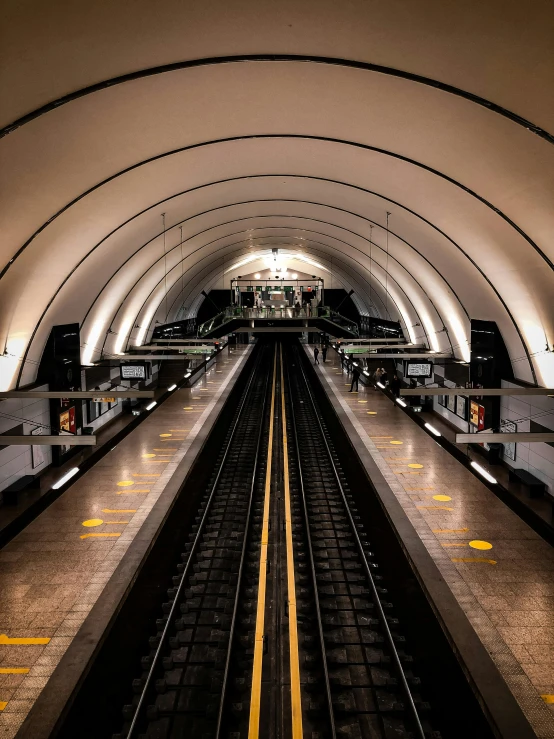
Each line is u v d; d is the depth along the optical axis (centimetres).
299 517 1434
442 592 928
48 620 853
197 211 1861
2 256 1117
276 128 1159
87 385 2055
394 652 852
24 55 667
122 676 837
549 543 1123
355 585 1095
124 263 1942
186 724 742
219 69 862
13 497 1388
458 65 763
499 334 1736
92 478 1507
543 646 787
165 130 1066
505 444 1748
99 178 1155
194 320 4381
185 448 1780
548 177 911
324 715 750
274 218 2405
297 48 800
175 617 986
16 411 1477
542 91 736
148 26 703
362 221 1959
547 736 627
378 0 670
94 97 837
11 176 910
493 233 1268
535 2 599
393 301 2966
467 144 981
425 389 1130
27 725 642
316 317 4078
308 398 2986
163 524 1230
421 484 1450
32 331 1518
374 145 1174
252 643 903
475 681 709
